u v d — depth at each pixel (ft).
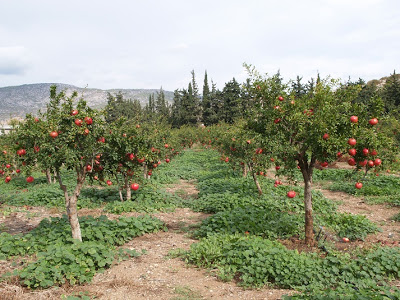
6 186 53.72
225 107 211.00
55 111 22.29
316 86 23.80
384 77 188.34
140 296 17.28
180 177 64.23
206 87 269.85
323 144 21.13
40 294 16.52
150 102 363.76
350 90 23.45
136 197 41.96
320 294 15.42
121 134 27.63
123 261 22.61
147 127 47.21
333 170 61.26
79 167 23.58
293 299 15.16
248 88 26.91
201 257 22.27
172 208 38.99
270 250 20.74
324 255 23.15
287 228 28.09
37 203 40.70
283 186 45.29
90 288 18.12
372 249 24.00
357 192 46.06
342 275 18.76
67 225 26.89
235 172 58.80
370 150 20.81
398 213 34.83
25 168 22.12
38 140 21.12
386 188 45.62
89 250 20.66
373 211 37.55
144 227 29.58
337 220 31.50
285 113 23.81
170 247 26.11
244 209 33.22
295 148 23.00
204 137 127.24
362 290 15.26
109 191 44.68
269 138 24.81
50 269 18.25
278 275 18.86
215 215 31.14
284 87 25.54
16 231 29.37
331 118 21.30
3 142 47.93
